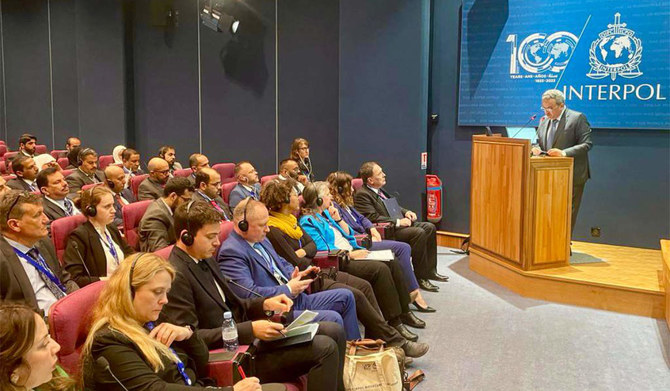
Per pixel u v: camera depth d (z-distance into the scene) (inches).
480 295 193.2
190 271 102.0
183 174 257.4
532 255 190.1
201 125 335.3
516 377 135.7
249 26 313.9
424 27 254.2
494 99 251.3
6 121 412.8
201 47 330.0
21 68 403.9
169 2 333.1
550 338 158.2
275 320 116.0
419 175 259.4
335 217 181.6
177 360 81.5
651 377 136.3
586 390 129.9
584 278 183.2
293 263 144.9
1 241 107.1
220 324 103.0
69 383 68.0
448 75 261.1
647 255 216.8
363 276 154.5
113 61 348.2
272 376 102.3
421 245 198.2
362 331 160.9
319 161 303.7
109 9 345.7
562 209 192.4
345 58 269.4
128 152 266.1
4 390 56.9
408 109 258.5
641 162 229.6
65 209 169.5
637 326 166.4
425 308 178.5
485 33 249.8
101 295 78.7
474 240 221.3
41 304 113.3
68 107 393.1
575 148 199.8
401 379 119.3
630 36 224.4
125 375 73.0
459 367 140.9
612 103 230.2
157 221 158.2
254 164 322.0
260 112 317.4
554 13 236.2
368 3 262.5
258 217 123.0
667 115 221.8
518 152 188.7
